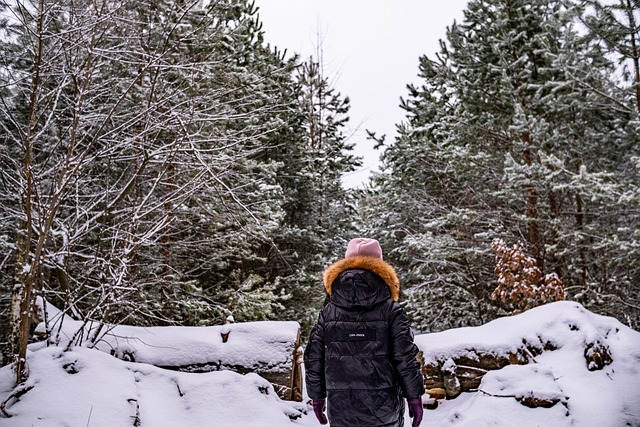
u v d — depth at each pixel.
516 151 12.64
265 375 5.33
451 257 13.56
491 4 13.24
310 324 13.09
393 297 3.07
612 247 10.84
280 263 13.53
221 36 8.34
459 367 5.29
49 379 4.41
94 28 5.50
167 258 8.61
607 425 4.31
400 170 16.45
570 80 10.95
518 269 9.73
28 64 7.03
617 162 12.40
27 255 4.83
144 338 5.57
